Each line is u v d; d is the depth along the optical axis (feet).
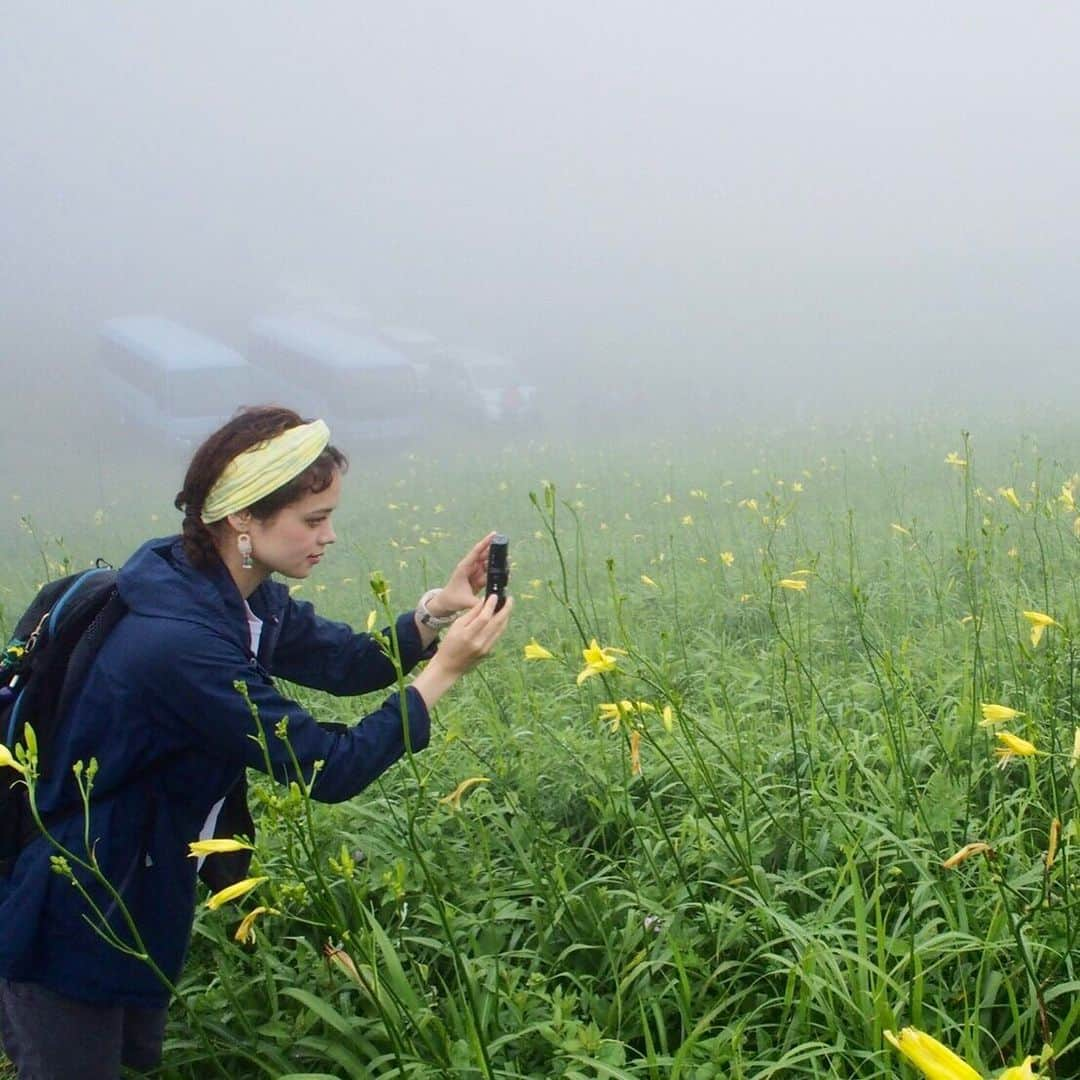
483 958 9.12
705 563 24.58
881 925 7.86
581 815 12.19
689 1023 8.05
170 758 7.77
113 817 7.64
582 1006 8.84
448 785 12.55
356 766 7.76
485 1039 7.77
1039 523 23.84
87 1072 7.89
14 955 7.57
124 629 7.61
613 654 11.53
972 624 15.52
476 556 9.32
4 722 7.66
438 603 9.40
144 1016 8.66
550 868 10.55
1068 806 10.14
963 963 8.48
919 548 20.75
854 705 13.52
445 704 16.08
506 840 11.53
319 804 11.74
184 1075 9.24
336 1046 8.43
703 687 16.37
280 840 11.07
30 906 7.55
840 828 10.11
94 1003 7.81
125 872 7.70
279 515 7.82
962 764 11.24
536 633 21.20
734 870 9.98
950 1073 4.00
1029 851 10.02
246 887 6.38
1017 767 11.35
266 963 9.36
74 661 7.57
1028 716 9.71
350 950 7.54
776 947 9.05
